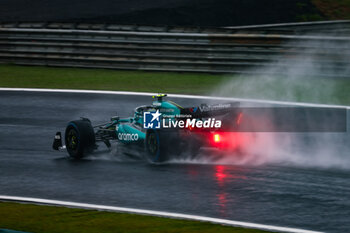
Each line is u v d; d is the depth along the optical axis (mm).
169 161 34000
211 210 24344
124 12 105500
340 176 30016
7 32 80062
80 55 76500
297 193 26734
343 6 124438
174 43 71688
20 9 109062
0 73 74375
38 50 78625
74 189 28703
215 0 112875
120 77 70312
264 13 112750
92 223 22688
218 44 69812
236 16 109188
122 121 37750
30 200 26672
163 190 27844
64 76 71875
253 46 68250
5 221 23188
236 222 22516
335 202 25172
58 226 22375
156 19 103000
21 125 48125
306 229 21594
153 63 73250
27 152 39000
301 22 112000
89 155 36594
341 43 64625
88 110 53188
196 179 29766
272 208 24438
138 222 22703
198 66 71125
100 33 75062
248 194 26719
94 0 113625
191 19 104750
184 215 23594
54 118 50500
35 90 63625
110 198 26766
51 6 110438
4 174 32562
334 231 21359
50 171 33031
